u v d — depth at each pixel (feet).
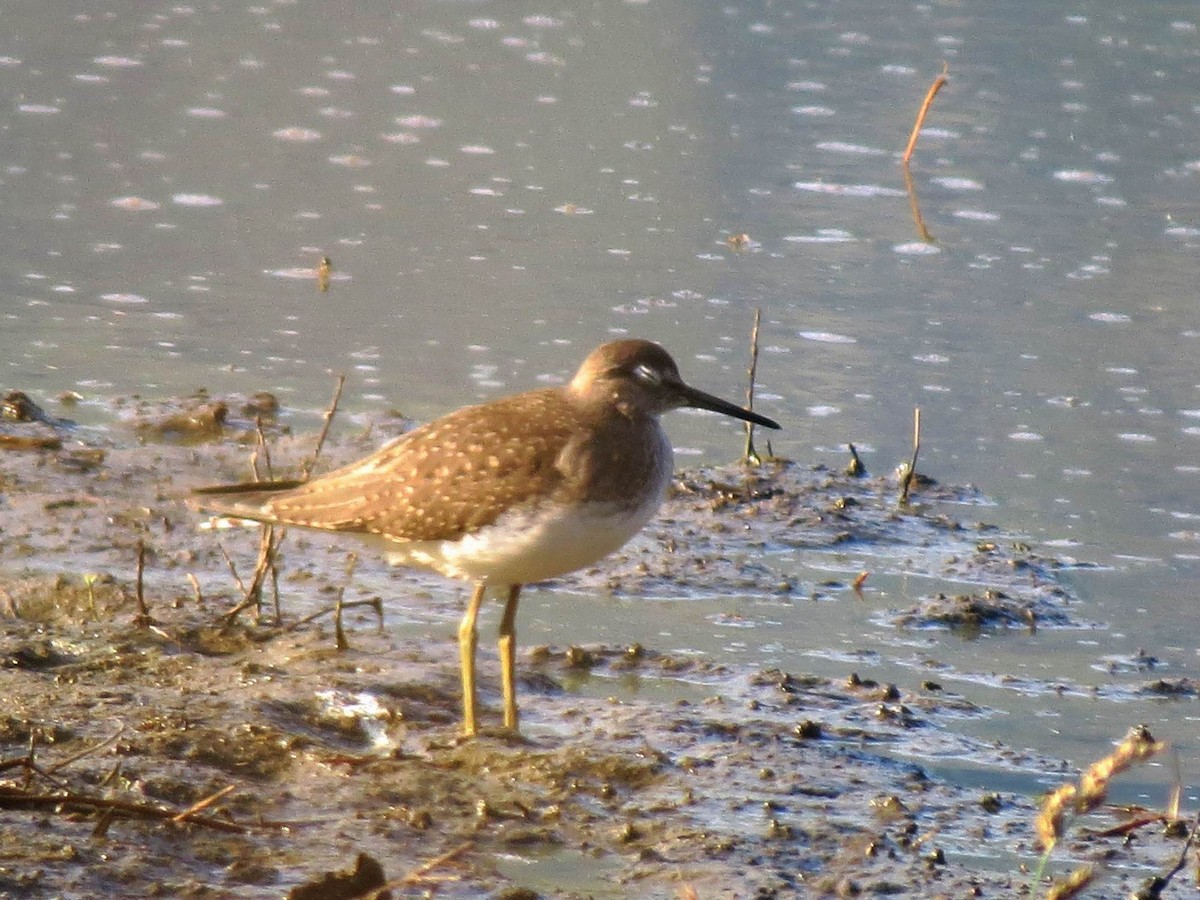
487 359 52.49
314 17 100.17
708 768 29.17
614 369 31.17
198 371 50.90
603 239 64.64
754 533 41.57
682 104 83.46
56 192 68.18
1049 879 25.49
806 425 48.47
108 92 82.99
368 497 30.48
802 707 32.14
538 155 75.41
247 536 40.42
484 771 28.81
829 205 69.05
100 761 27.94
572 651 34.40
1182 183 72.23
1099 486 44.75
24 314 55.31
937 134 78.48
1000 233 65.92
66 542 39.22
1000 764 30.09
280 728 29.91
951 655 35.17
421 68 89.61
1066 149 76.43
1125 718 32.22
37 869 23.88
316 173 72.23
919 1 104.83
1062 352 54.19
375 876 23.91
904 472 44.32
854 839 26.66
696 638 35.68
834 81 87.20
